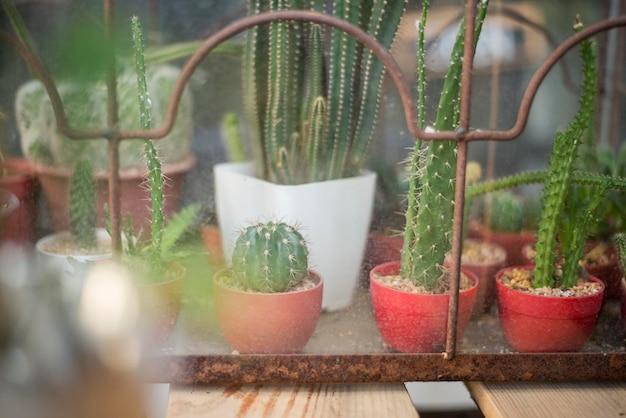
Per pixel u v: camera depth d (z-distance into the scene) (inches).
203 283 32.8
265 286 31.5
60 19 32.8
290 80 35.6
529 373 31.4
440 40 35.4
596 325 34.9
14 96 34.5
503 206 38.9
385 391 31.2
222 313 31.8
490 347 33.2
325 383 31.4
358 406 30.3
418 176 32.5
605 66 41.6
